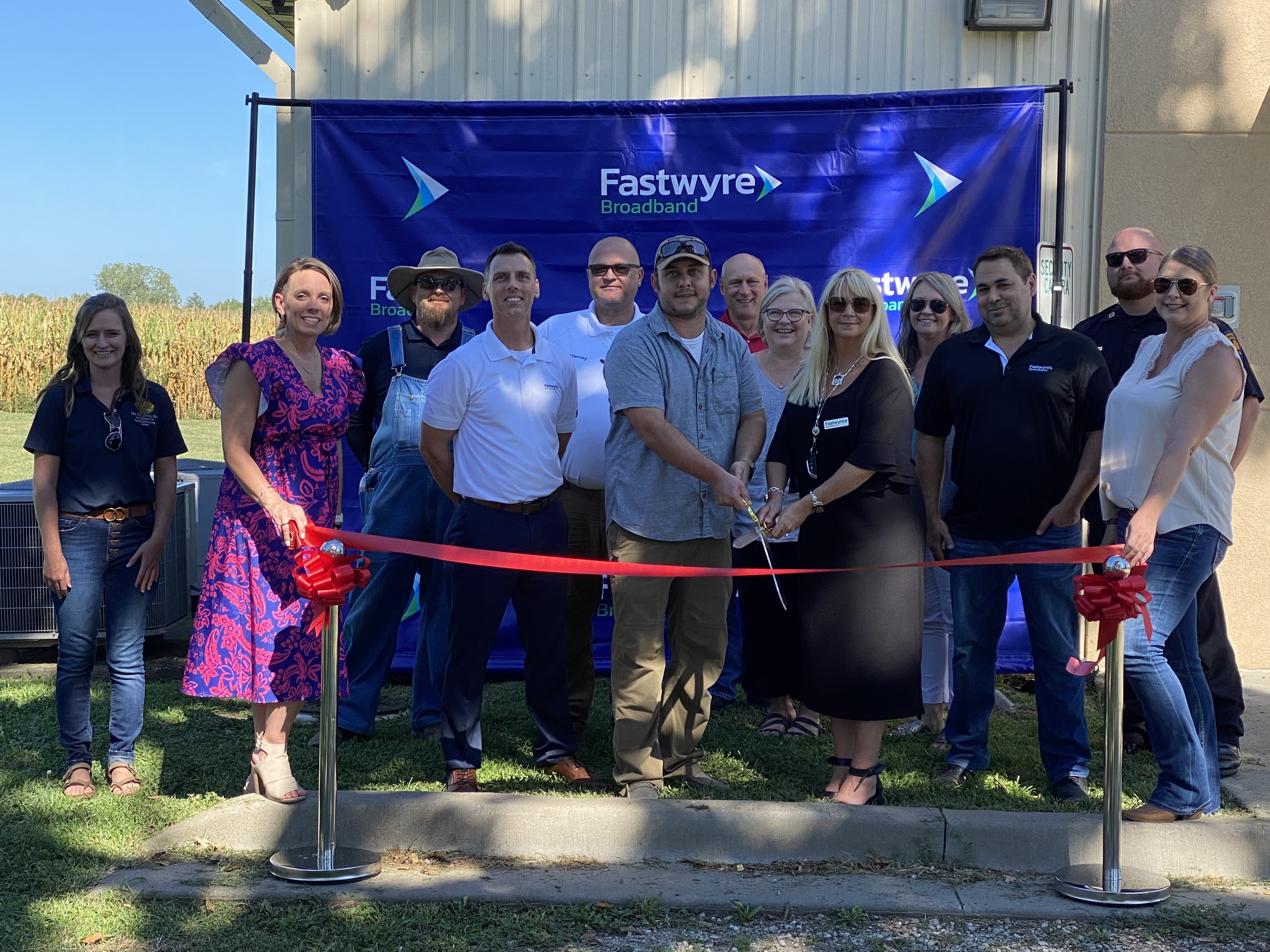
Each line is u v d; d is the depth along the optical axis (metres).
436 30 6.03
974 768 4.32
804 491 3.98
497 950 2.95
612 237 5.23
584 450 4.61
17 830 3.65
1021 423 4.05
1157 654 3.70
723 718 5.24
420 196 5.93
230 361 3.77
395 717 5.27
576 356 4.70
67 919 3.04
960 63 5.95
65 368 4.11
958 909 3.22
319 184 5.91
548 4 6.01
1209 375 3.59
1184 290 3.69
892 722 5.13
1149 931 3.11
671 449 3.83
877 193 5.86
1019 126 5.77
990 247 5.82
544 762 4.30
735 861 3.58
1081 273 5.94
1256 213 5.77
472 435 4.07
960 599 4.26
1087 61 5.90
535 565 3.57
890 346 3.89
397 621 4.89
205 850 3.60
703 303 3.96
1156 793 3.76
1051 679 4.09
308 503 3.84
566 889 3.32
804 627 3.91
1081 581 3.35
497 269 4.05
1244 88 5.73
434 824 3.64
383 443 4.86
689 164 5.91
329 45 6.04
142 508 4.18
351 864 3.41
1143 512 3.47
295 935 3.00
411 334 4.94
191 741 4.71
